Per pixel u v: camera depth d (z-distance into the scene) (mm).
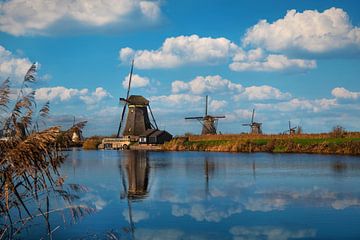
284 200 21047
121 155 70375
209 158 56688
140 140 98875
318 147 65375
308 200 20906
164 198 22062
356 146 60062
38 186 9797
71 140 10039
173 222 16484
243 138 83438
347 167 38750
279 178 30781
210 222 16469
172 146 90125
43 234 14094
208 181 29594
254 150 74750
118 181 30047
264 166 41594
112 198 22016
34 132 9531
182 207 19484
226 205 19938
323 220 16516
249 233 14758
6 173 8945
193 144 87375
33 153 9070
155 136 98688
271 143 73625
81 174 35688
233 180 30016
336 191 23797
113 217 17203
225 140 85375
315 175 32469
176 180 30453
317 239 13883
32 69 9836
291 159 51031
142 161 53062
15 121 9539
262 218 17016
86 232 14773
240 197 22156
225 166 42562
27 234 13938
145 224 16141
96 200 21359
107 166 45000
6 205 9062
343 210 18312
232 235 14562
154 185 27562
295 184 27203
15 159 8898
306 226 15602
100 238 14039
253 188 25562
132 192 24250
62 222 15961
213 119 101812
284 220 16625
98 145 109938
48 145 9453
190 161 51469
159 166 44031
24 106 9539
